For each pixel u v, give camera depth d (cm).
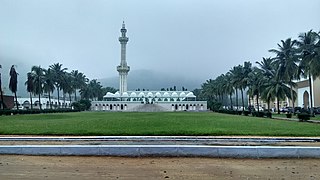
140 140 2222
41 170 1291
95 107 15100
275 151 1569
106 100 15662
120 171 1275
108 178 1156
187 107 15312
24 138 2289
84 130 2866
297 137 2356
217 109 12262
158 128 3056
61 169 1311
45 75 11062
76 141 2188
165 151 1608
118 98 15738
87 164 1417
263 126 3412
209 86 16662
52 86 11356
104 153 1623
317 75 5934
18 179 1140
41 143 2062
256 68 9350
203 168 1334
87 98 16688
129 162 1464
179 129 2909
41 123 3962
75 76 15062
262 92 8650
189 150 1602
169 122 4088
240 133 2603
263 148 1572
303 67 6581
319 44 5909
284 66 7275
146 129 2941
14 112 8375
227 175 1211
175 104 15250
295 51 6456
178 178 1161
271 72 8519
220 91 13562
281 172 1264
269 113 6594
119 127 3212
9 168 1330
